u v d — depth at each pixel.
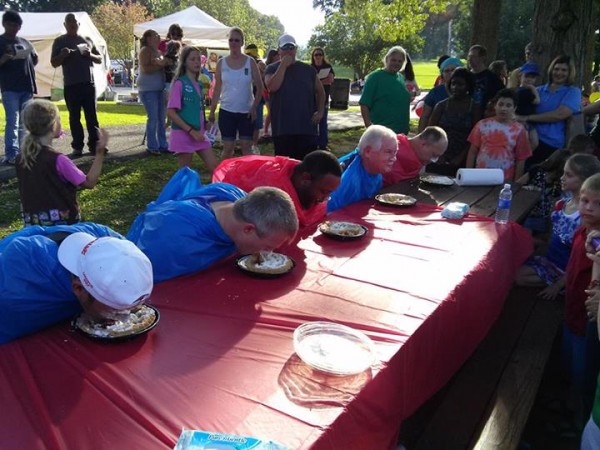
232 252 2.39
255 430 1.26
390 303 2.03
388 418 1.65
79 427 1.24
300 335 1.69
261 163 3.08
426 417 2.64
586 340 2.33
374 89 5.63
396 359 1.65
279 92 5.54
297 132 5.61
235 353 1.60
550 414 2.82
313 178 2.85
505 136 4.64
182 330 1.73
